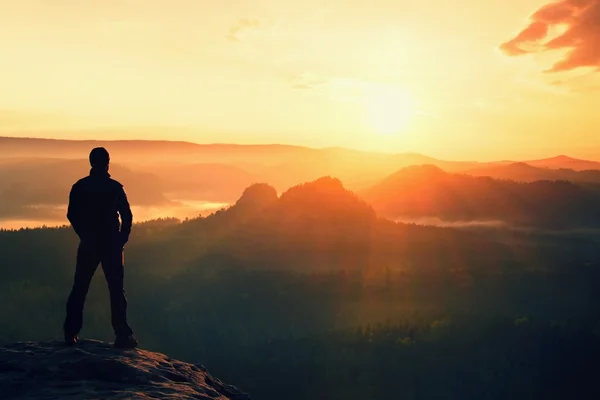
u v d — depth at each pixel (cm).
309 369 12900
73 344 898
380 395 11981
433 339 14462
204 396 736
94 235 870
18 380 727
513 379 12456
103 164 889
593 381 12288
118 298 892
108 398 665
